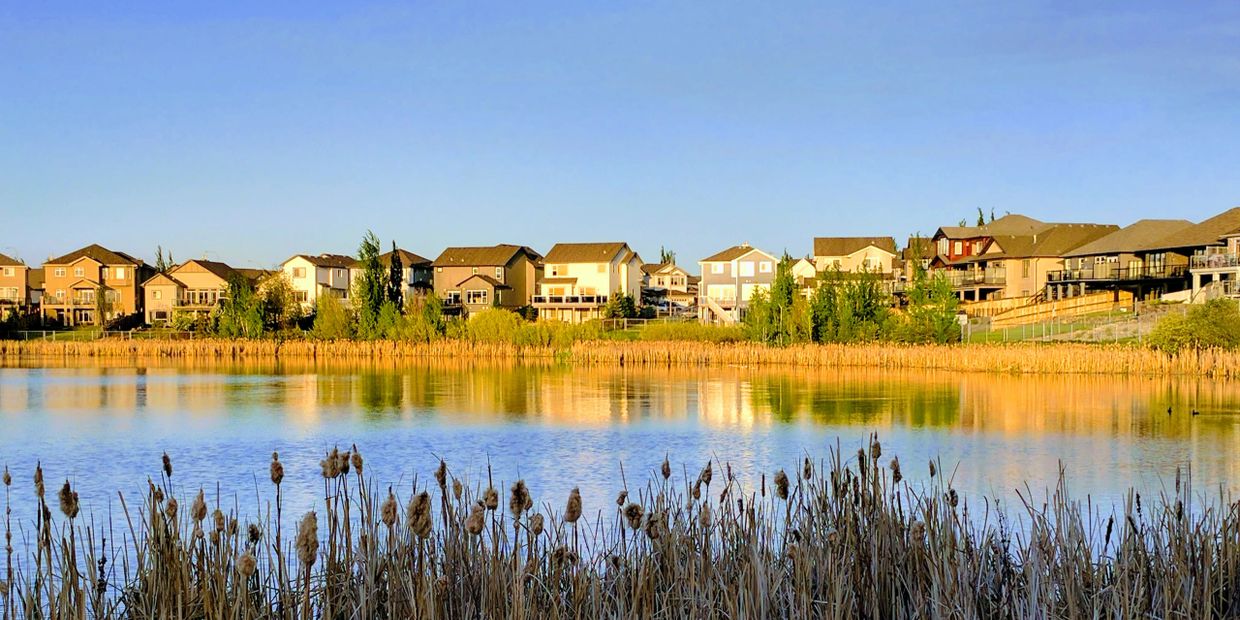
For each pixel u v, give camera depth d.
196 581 12.10
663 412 46.62
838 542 12.20
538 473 30.39
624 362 79.62
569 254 127.50
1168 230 96.88
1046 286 104.00
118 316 126.50
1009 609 11.78
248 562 9.74
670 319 113.50
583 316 124.88
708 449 35.28
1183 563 12.28
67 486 11.12
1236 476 29.44
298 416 45.47
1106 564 12.92
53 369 78.06
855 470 29.64
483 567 11.47
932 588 11.64
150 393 56.75
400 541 11.94
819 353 74.94
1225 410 45.81
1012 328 84.56
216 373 73.31
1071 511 13.65
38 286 137.00
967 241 117.44
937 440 37.31
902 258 122.31
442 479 12.43
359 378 68.00
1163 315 74.31
